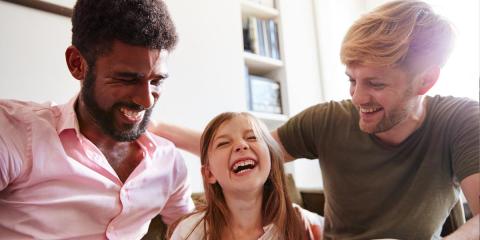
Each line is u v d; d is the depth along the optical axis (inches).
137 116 28.9
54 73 47.6
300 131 38.7
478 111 29.0
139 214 34.2
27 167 27.8
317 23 88.2
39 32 46.9
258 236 33.9
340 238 34.3
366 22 28.6
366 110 30.1
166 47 27.8
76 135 30.5
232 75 68.0
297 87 81.2
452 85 78.0
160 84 29.2
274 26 81.1
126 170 34.3
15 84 44.4
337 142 35.4
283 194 35.2
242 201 33.4
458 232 24.4
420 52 27.6
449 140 30.2
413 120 31.0
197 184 58.1
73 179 29.9
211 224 34.7
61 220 29.8
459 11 78.6
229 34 68.9
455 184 31.4
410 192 31.3
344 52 29.6
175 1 61.6
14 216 29.0
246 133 34.4
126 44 25.3
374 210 32.9
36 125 28.9
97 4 25.6
